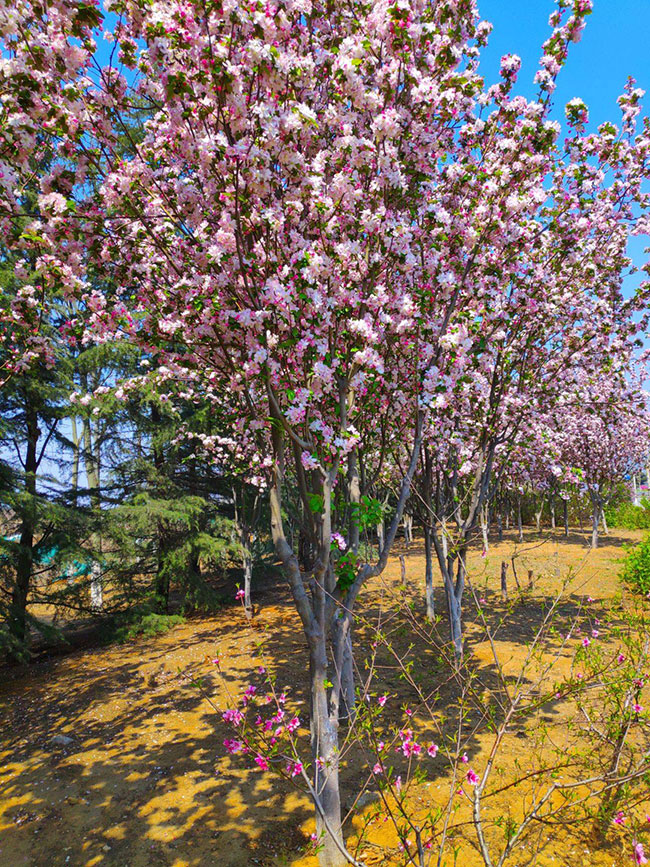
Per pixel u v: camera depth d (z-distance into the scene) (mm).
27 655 9203
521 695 3301
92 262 4238
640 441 18188
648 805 3941
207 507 13312
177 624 12055
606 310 7160
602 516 22984
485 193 4617
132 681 8328
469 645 8039
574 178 5629
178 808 4637
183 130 3699
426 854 3588
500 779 4461
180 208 4031
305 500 4156
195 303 3654
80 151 3674
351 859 2920
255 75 3217
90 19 3066
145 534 12383
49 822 4582
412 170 3920
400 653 7934
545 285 6164
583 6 4285
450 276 4277
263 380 3670
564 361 7211
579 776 4398
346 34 4230
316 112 4102
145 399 11391
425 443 6668
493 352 6793
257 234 3775
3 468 9562
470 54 4695
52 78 3355
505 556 15891
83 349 11875
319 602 4039
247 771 5180
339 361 3961
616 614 4648
